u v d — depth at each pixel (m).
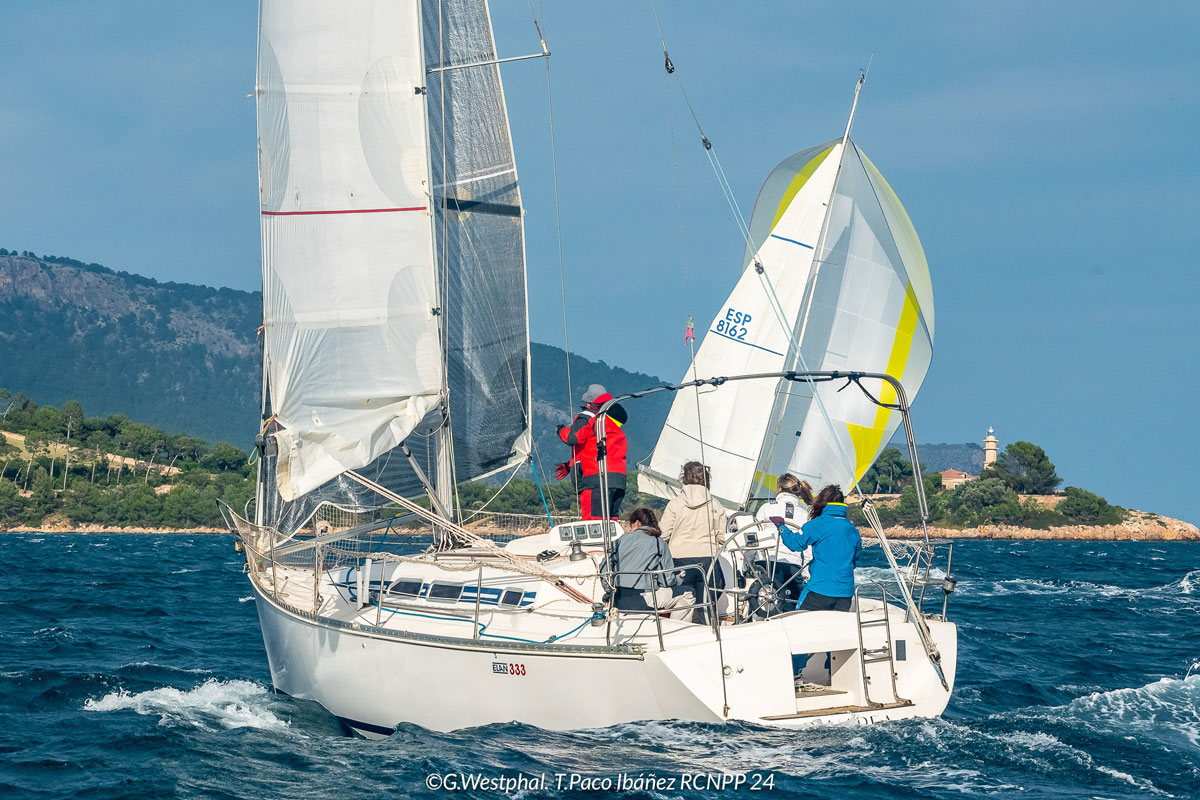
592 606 31.16
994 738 28.80
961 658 51.50
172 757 30.55
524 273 41.28
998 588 108.19
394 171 37.47
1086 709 35.66
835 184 47.88
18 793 27.41
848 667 29.72
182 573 118.31
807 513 35.19
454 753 28.16
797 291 47.81
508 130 40.75
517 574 33.84
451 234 39.59
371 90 37.44
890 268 47.94
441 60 39.44
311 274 37.38
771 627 28.33
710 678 27.30
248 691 41.75
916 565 33.47
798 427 47.81
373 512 39.94
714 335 49.00
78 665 47.62
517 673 29.25
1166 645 60.06
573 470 38.38
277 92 37.72
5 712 37.31
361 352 37.28
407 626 32.50
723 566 32.59
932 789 25.14
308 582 40.50
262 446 36.69
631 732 28.00
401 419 37.06
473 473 40.50
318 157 37.47
